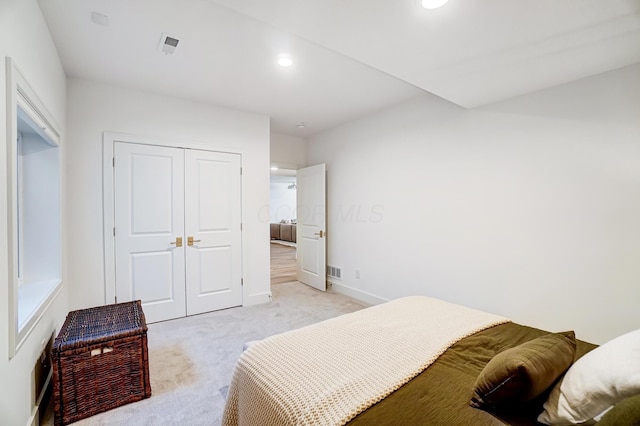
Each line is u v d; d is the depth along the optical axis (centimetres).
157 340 279
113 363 183
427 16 152
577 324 219
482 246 274
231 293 372
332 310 365
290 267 652
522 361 94
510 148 253
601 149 206
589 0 138
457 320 175
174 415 178
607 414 71
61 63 251
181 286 338
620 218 199
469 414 98
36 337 172
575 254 219
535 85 227
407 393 108
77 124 282
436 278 315
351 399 103
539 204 237
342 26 161
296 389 109
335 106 362
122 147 304
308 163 522
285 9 147
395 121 359
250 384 123
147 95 317
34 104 169
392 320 175
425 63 198
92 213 291
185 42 223
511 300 255
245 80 289
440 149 309
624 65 195
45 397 187
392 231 365
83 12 188
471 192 282
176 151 334
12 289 132
